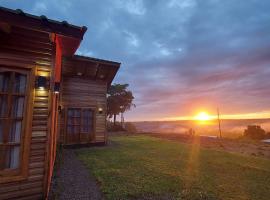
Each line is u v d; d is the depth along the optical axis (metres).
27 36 4.44
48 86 4.54
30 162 4.18
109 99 33.97
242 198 5.20
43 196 4.24
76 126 13.30
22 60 4.31
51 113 4.51
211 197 5.15
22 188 4.05
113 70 14.12
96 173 6.83
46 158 4.35
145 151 12.24
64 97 13.09
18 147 4.15
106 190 5.23
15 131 4.16
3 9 3.58
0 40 4.16
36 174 4.23
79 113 13.54
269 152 14.87
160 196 5.06
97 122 14.20
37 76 4.43
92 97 14.15
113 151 11.80
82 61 12.31
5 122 4.03
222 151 13.69
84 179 6.24
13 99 4.19
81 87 13.80
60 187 5.43
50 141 4.50
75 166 7.88
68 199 4.67
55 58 4.70
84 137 13.51
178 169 7.99
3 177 3.89
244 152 14.40
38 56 4.51
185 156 10.98
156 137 23.17
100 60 12.81
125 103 35.03
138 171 7.36
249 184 6.42
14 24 3.77
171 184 5.98
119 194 5.02
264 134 42.31
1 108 4.07
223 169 8.30
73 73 13.33
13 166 4.07
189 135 27.45
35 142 4.28
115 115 34.62
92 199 4.71
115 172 7.08
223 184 6.30
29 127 4.23
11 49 4.23
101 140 14.23
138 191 5.27
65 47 5.47
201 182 6.36
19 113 4.23
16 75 4.31
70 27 4.24
